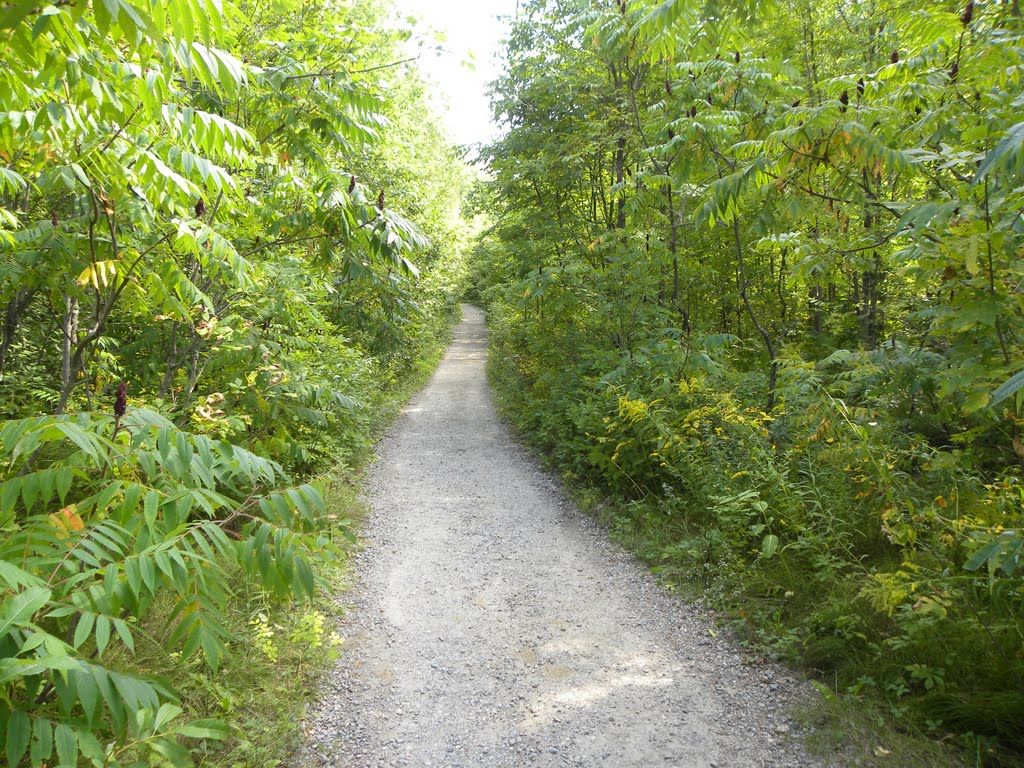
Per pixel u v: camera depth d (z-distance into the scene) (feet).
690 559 16.88
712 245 33.47
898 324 21.53
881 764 9.59
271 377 16.46
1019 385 6.44
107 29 4.64
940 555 12.14
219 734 7.03
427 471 27.73
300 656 12.46
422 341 61.11
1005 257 9.12
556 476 26.84
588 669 12.73
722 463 18.53
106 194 10.18
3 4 4.53
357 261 14.28
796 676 12.12
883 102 12.46
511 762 10.11
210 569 6.84
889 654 11.57
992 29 12.93
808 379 16.87
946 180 12.96
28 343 18.10
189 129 8.04
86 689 4.96
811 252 15.26
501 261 51.03
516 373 48.16
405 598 15.81
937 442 17.61
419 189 48.62
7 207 13.53
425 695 11.88
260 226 15.56
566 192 39.01
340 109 16.46
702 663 12.82
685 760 10.10
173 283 10.28
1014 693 9.78
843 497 15.57
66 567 5.84
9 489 6.07
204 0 5.03
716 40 13.24
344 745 10.44
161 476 7.38
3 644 4.79
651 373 23.77
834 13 30.78
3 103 6.98
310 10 19.71
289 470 20.08
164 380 15.99
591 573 17.30
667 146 20.33
